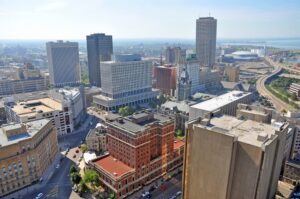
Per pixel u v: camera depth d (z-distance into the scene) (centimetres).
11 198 16025
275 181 11838
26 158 16950
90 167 18075
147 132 16962
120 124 17750
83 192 16538
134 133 16062
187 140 11438
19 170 16750
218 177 10381
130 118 18775
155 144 18388
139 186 17250
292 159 18362
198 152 10856
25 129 18012
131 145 16488
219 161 10181
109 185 16212
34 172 17588
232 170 10088
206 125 11556
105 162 17825
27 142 16988
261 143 9656
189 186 11756
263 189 10269
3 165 15925
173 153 19688
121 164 17538
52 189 16962
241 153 9806
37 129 18725
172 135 19150
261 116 12656
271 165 10550
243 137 10300
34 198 16038
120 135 17288
